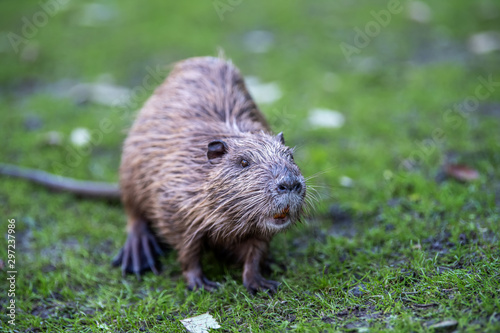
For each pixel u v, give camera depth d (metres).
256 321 5.64
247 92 7.91
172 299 6.35
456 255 6.23
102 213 8.67
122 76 13.42
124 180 7.53
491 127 10.00
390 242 6.93
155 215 6.89
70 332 5.83
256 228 6.03
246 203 5.82
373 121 10.69
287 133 10.14
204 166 6.36
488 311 4.94
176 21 16.69
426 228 7.17
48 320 6.12
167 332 5.62
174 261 7.36
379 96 11.71
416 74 12.55
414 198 8.00
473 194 7.78
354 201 8.26
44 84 13.43
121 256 7.39
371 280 6.00
